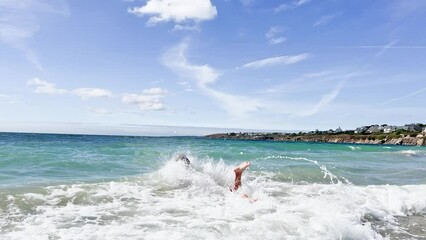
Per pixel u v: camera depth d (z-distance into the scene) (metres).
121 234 4.86
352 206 7.02
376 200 7.79
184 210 6.40
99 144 24.94
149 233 4.92
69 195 7.25
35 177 9.70
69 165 12.41
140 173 11.10
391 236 5.47
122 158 15.44
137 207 6.55
